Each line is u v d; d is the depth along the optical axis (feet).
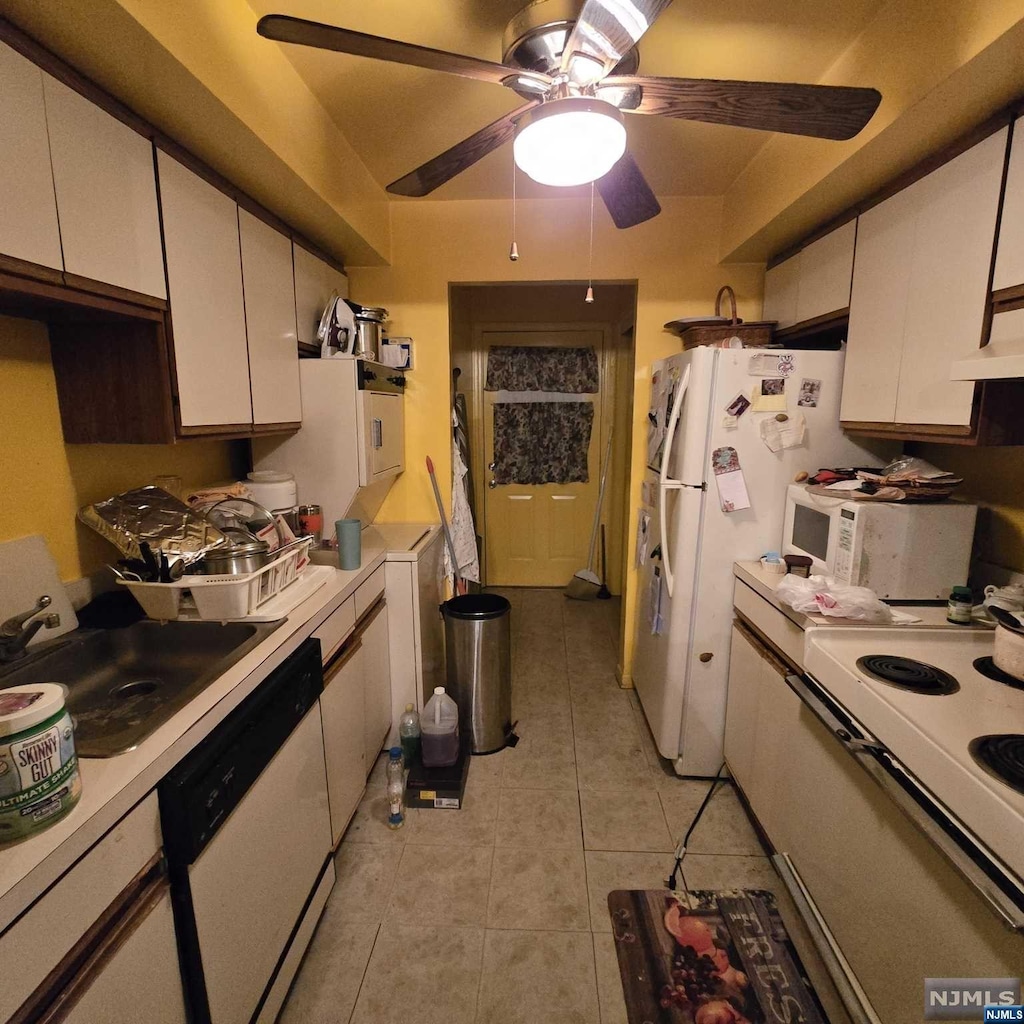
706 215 8.09
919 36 3.82
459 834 6.06
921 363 4.78
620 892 5.29
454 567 8.80
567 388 13.44
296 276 6.61
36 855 2.14
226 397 5.11
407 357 8.44
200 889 3.01
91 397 4.35
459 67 3.38
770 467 6.35
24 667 3.73
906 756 3.17
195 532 4.83
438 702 6.77
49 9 2.86
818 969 4.40
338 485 7.02
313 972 4.54
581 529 14.14
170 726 3.02
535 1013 4.23
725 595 6.57
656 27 4.43
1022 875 2.42
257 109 4.32
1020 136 3.77
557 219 8.21
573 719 8.41
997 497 5.29
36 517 4.19
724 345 6.82
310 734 4.55
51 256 3.21
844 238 5.97
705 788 6.82
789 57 4.82
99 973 2.38
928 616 4.79
